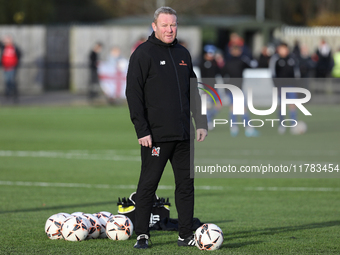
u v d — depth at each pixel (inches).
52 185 1375.5
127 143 2201.0
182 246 808.3
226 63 2455.7
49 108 3467.0
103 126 2741.1
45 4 5324.8
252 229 936.9
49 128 2647.6
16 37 4505.4
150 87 774.5
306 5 7682.1
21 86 3631.9
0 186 1355.8
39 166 1664.6
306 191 1333.7
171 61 778.8
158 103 773.9
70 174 1536.7
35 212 1069.8
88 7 7086.6
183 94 781.9
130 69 776.9
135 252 769.6
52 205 1141.1
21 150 1998.0
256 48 5098.4
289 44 4945.9
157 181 794.8
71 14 6988.2
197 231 794.8
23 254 759.7
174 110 773.9
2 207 1115.9
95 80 3617.1
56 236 848.3
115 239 841.5
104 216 879.7
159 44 778.2
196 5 7022.6
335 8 7465.6
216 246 783.7
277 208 1131.9
